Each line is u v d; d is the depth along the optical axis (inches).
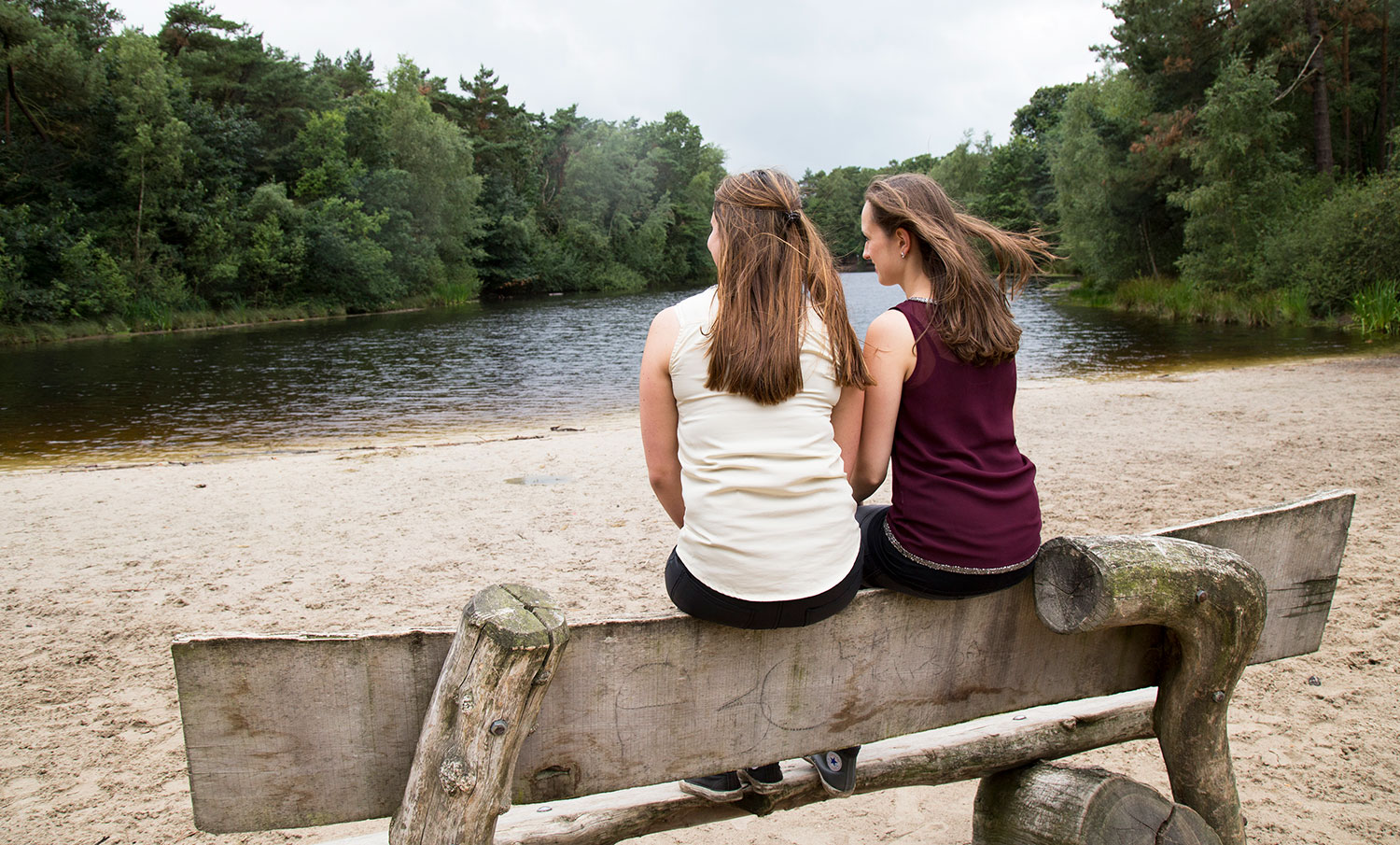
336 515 242.8
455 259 1941.4
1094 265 1330.0
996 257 72.7
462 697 52.4
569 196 2497.5
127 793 110.6
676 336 65.2
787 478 62.4
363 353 840.3
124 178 1242.6
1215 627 70.4
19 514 248.7
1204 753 76.4
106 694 137.4
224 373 687.7
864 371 67.2
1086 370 584.7
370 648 56.2
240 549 212.1
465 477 290.2
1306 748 115.3
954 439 68.1
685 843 101.6
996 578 67.5
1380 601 160.4
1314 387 442.6
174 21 1578.5
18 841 100.4
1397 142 891.4
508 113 2440.9
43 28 1143.0
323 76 1882.4
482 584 182.1
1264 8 1063.6
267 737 55.6
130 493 273.9
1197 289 997.8
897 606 69.2
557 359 763.4
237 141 1397.6
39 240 1086.4
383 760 58.1
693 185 2938.0
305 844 102.4
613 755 62.5
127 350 902.4
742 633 64.3
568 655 59.9
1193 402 407.5
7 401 541.6
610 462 311.3
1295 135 1167.0
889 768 74.7
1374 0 1072.2
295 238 1378.0
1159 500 231.8
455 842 53.0
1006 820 76.0
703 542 62.7
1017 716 83.1
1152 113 1176.2
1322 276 840.9
